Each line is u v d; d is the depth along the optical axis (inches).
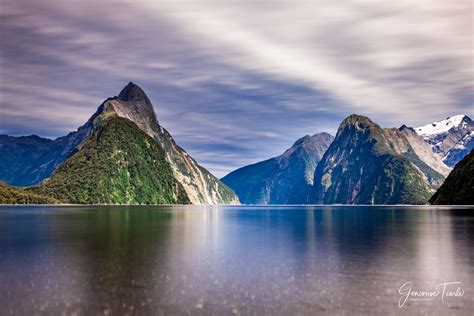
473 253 2267.5
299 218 6565.0
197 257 2124.8
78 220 5211.6
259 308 1267.2
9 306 1280.8
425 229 3868.1
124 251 2331.4
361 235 3329.2
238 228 4180.6
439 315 1215.6
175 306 1285.7
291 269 1814.7
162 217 6368.1
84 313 1224.2
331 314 1216.8
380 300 1346.0
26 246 2527.1
